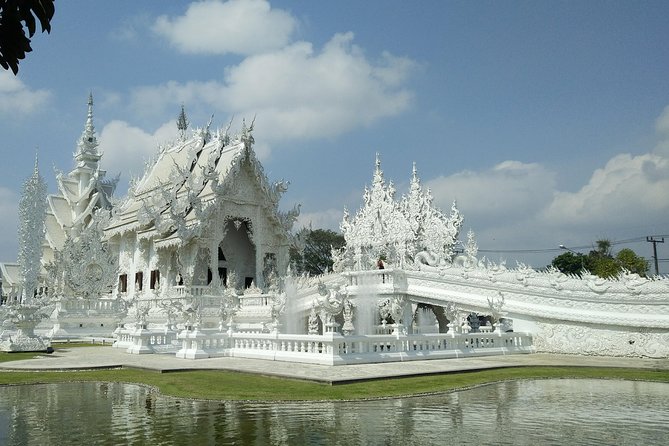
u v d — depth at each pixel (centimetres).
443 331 3559
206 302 3659
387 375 1556
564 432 934
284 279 3766
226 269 4516
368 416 1060
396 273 3164
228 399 1234
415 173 4947
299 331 3256
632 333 2398
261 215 4306
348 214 5328
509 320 2880
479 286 2898
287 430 950
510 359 2188
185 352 2184
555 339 2584
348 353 1886
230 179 4141
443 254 4334
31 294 2831
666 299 2373
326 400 1218
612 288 2498
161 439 893
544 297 2667
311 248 8150
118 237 5119
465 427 971
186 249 4034
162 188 4347
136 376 1672
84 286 4028
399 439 886
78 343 3538
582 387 1474
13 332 3116
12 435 927
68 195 6706
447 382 1504
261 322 3316
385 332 3130
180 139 5384
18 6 405
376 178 5144
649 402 1227
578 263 7138
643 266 6156
